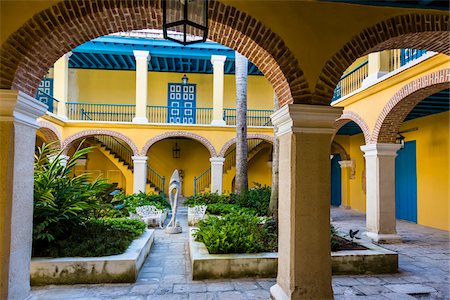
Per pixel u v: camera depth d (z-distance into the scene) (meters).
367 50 4.30
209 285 5.07
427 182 11.00
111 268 5.15
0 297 3.39
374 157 8.57
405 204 12.23
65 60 14.15
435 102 9.04
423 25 4.36
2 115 3.49
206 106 17.86
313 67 4.11
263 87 18.28
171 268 5.95
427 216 10.98
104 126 14.34
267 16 4.05
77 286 4.98
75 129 14.12
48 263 5.06
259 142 17.53
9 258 3.46
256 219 7.33
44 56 3.95
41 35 3.66
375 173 8.51
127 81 17.48
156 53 14.92
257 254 5.64
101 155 17.66
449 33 4.43
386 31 4.29
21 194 3.69
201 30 3.57
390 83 7.93
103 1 3.77
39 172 5.99
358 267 5.77
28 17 3.60
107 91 17.28
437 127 10.55
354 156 15.68
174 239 8.45
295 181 4.04
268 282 5.20
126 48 14.75
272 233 6.82
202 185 18.22
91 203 6.46
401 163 12.50
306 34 4.12
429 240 8.66
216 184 14.98
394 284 5.25
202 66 17.36
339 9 4.21
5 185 3.47
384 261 5.82
